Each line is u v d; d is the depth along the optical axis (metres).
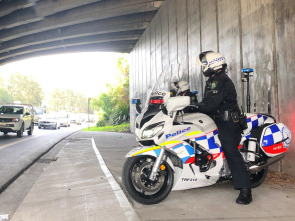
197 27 8.88
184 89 5.37
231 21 6.94
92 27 17.31
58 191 4.57
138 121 3.89
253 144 4.14
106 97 32.59
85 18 15.28
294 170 5.16
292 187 4.53
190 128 3.87
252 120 4.30
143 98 16.55
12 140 13.95
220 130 3.94
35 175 6.20
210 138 3.95
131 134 18.08
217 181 4.07
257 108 6.00
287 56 5.24
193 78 9.14
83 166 6.64
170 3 11.55
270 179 5.05
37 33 19.59
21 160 7.88
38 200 4.16
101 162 7.05
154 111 3.82
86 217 3.38
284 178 5.07
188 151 3.78
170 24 11.53
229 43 7.03
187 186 3.87
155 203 3.80
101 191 4.40
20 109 16.73
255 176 4.61
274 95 5.54
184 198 4.05
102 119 32.94
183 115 3.96
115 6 14.32
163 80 4.74
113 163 7.00
